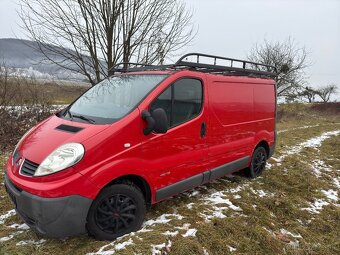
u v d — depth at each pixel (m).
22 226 3.51
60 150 2.98
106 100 3.89
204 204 4.40
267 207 4.61
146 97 3.54
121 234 3.34
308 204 4.89
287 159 7.57
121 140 3.22
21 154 3.25
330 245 3.76
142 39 8.32
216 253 3.32
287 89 26.61
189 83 4.07
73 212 2.91
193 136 4.09
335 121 24.08
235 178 5.66
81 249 3.09
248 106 5.28
